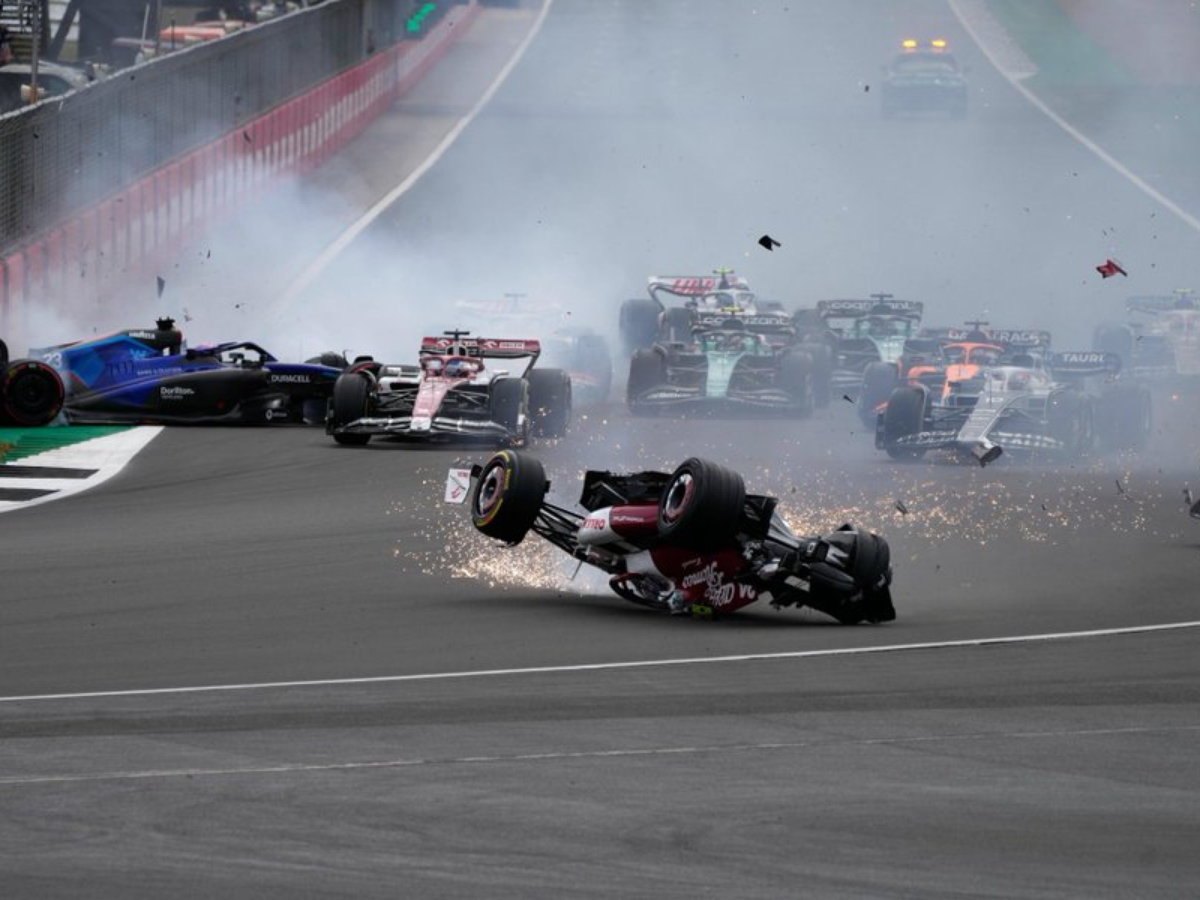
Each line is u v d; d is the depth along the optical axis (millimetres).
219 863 23656
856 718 33594
